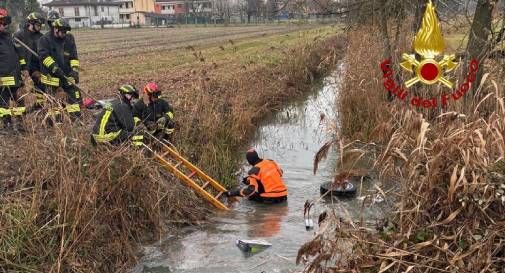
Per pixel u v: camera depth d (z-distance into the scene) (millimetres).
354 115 10938
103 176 5941
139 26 76750
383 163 5156
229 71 17656
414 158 4676
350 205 7184
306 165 9555
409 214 4523
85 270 5234
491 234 4043
